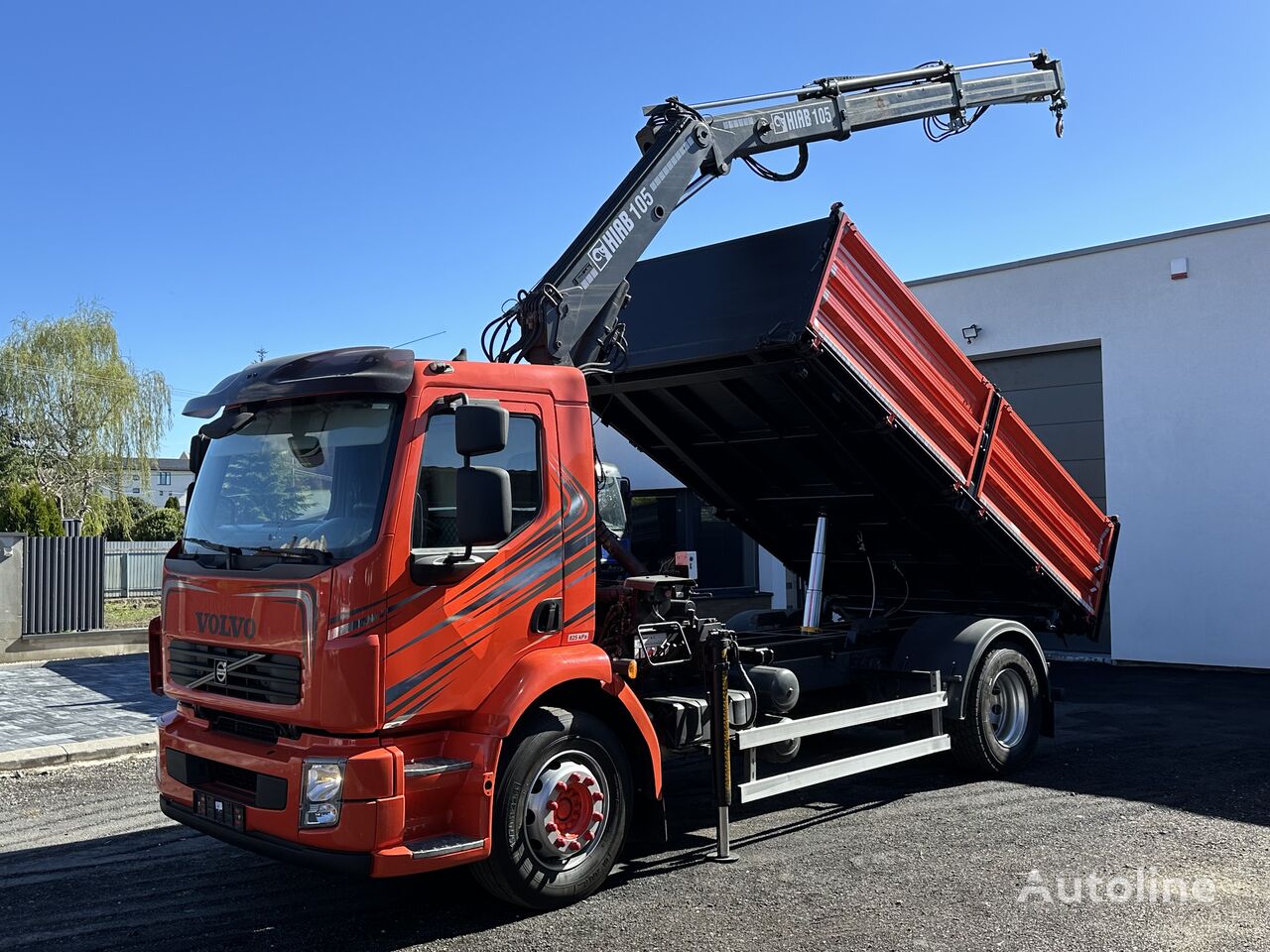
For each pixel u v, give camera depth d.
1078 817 6.48
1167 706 10.66
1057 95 9.49
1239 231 13.16
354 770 4.30
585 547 5.27
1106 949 4.38
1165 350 13.77
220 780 4.99
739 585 16.08
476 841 4.55
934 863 5.60
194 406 5.24
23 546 15.50
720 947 4.48
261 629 4.61
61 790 7.74
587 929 4.72
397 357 4.65
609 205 6.45
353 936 4.70
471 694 4.70
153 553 29.02
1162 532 13.77
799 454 7.66
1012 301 15.20
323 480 4.75
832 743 8.85
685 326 6.77
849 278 6.40
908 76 8.41
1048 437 15.09
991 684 7.53
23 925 4.90
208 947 4.61
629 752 5.49
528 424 5.10
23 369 34.72
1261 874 5.34
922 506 7.75
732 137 7.18
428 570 4.51
